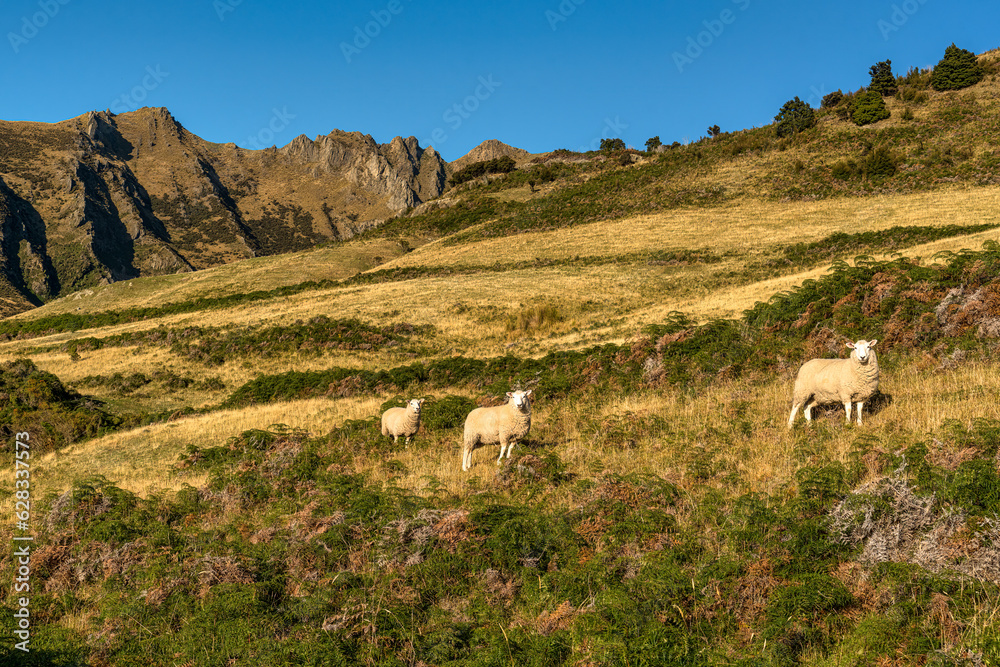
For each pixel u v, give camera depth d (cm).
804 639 606
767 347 1922
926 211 5138
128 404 3559
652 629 607
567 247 6350
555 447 1338
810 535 730
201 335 4838
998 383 1169
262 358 4241
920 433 974
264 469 1509
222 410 3039
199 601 823
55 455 2338
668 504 894
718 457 1060
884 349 1709
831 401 1199
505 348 3791
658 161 9500
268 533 1029
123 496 1320
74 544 1101
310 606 761
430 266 6512
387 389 2942
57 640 793
